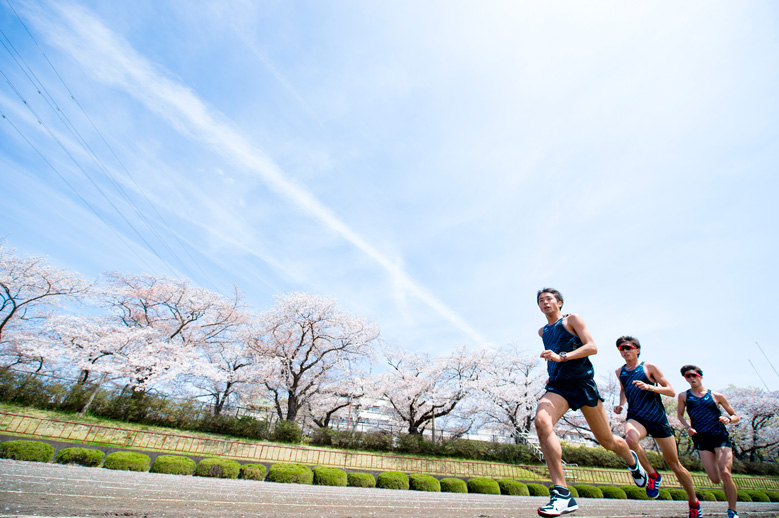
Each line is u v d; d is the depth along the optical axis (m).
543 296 2.39
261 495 3.65
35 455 7.81
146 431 13.55
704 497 9.42
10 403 12.73
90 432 12.35
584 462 20.20
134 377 15.14
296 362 20.50
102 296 17.80
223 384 20.11
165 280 18.62
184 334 18.92
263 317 20.56
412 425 21.81
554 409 1.92
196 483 5.26
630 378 3.22
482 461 18.92
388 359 24.50
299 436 17.45
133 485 3.82
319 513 2.36
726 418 3.48
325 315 20.73
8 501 2.05
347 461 15.76
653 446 24.14
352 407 23.44
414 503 3.81
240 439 15.70
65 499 2.26
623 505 5.37
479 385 21.19
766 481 20.77
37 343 14.95
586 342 2.01
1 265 14.75
